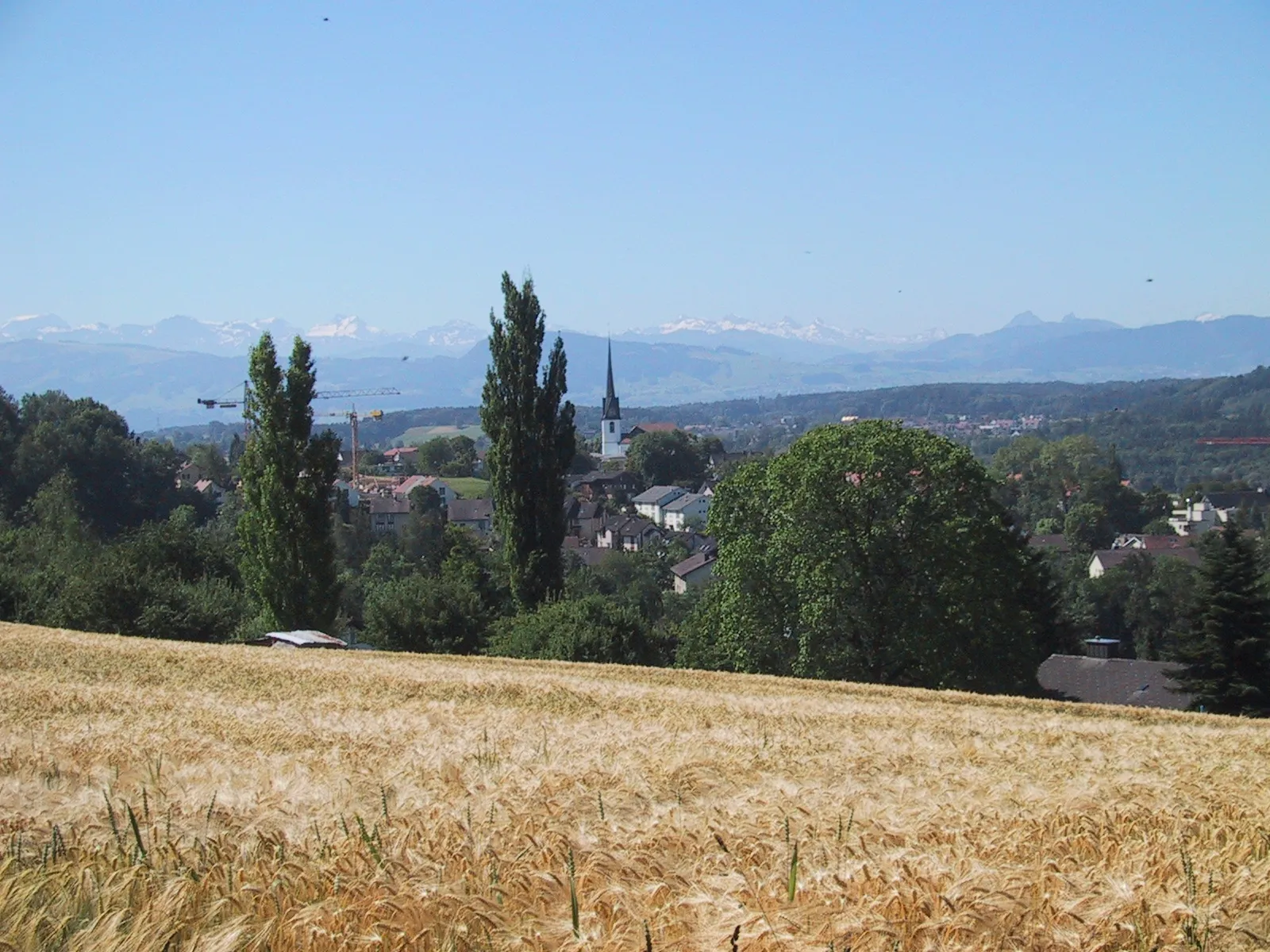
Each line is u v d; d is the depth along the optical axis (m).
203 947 6.44
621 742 17.80
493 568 66.25
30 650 36.78
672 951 6.52
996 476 43.25
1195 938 7.09
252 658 36.81
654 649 55.41
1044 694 49.12
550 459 55.44
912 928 7.05
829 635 42.25
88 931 6.53
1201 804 12.22
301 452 51.00
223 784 11.77
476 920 6.95
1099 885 7.87
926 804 11.41
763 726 23.20
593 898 7.32
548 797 11.34
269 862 8.31
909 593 41.41
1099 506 144.88
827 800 11.71
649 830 9.55
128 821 9.80
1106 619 92.12
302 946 6.82
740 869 8.45
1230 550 49.41
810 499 41.28
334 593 51.62
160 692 27.36
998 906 7.23
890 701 31.23
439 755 15.33
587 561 123.69
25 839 9.13
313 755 16.00
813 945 6.71
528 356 54.75
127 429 124.12
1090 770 16.16
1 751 15.22
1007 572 43.34
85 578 58.78
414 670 34.34
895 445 41.53
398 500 151.12
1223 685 48.62
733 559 43.66
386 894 7.37
